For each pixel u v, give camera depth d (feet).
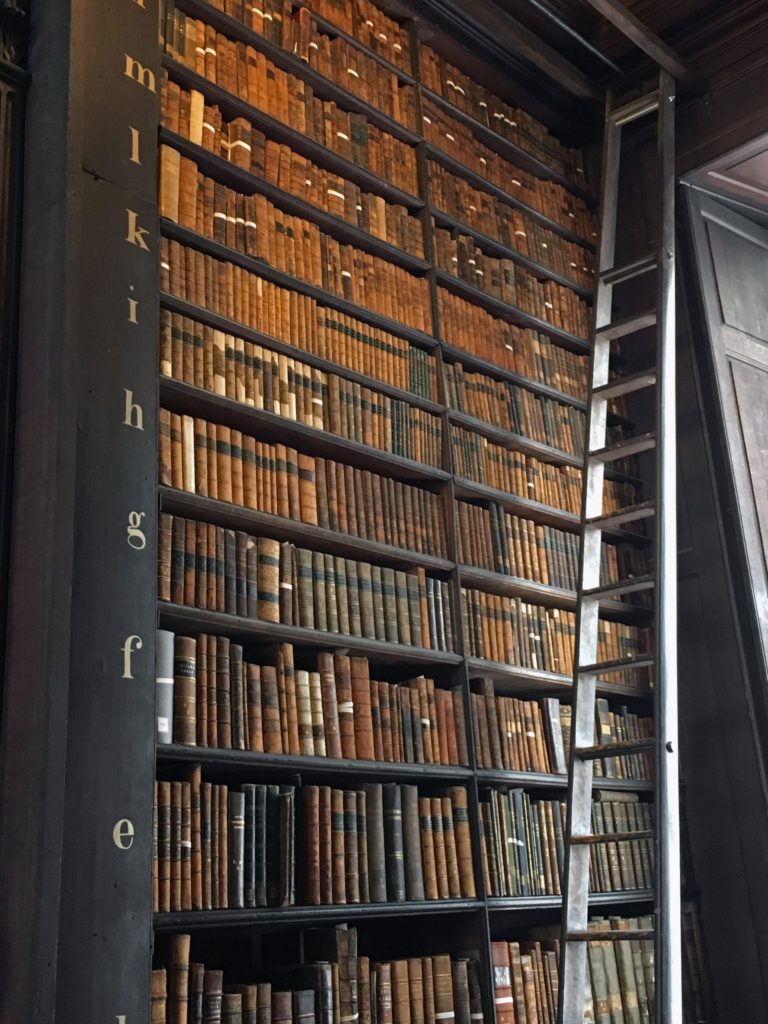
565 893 9.37
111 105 8.10
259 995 7.43
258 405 8.87
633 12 13.04
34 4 8.11
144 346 7.79
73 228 7.47
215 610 7.99
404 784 9.17
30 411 7.18
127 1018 6.48
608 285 11.98
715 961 11.37
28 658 6.66
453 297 11.23
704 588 12.16
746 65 12.76
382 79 11.34
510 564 10.73
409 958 8.71
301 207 9.86
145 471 7.54
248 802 7.77
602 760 11.29
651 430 13.01
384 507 9.64
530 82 13.34
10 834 6.41
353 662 8.86
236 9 9.94
